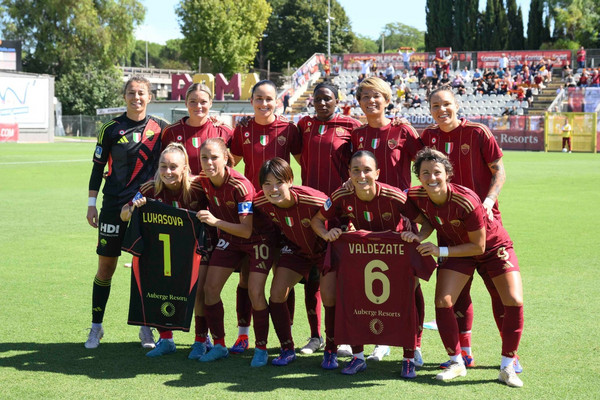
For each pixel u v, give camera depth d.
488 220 4.48
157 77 71.19
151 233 4.90
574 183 17.55
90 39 57.09
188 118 5.56
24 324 5.58
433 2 60.66
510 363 4.30
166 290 4.88
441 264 4.57
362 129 5.34
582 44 55.91
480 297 6.48
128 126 5.38
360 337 4.54
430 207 4.44
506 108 38.44
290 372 4.56
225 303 6.36
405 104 40.06
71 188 16.20
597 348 4.91
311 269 5.09
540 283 6.90
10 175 19.47
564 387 4.16
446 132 4.92
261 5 62.97
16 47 48.03
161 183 4.96
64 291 6.61
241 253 4.96
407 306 4.44
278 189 4.57
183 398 4.00
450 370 4.39
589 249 8.70
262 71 66.31
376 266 4.48
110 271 5.27
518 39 57.44
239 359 4.88
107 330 5.52
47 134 44.41
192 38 61.06
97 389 4.16
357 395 4.07
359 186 4.48
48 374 4.44
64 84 56.09
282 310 4.76
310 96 45.34
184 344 5.28
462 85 41.09
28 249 8.69
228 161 5.54
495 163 4.82
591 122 32.22
